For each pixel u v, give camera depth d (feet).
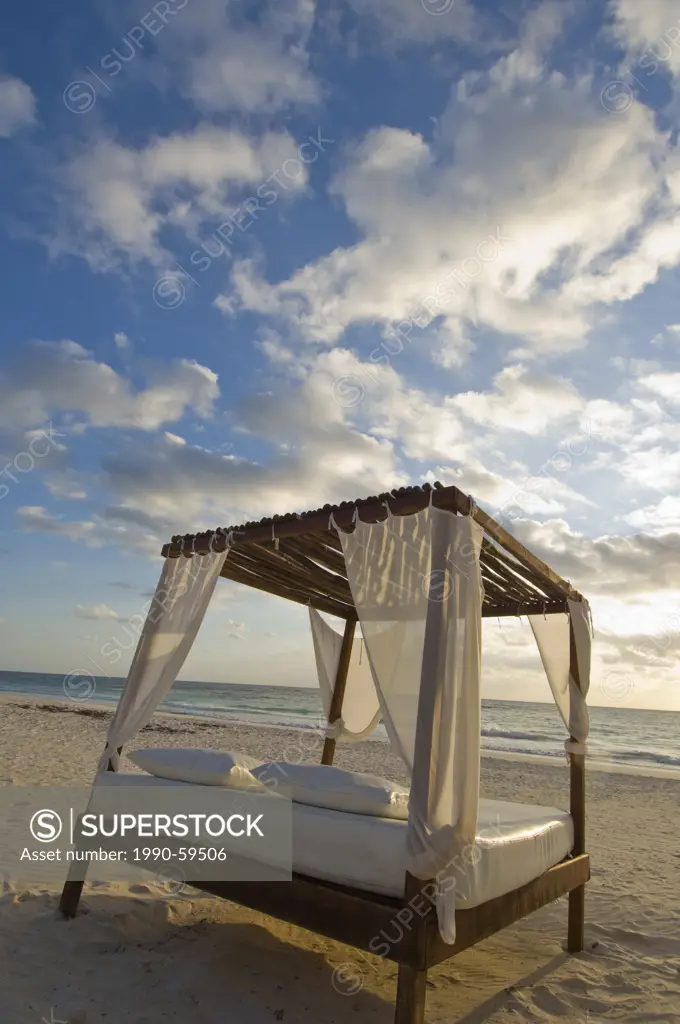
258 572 15.17
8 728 45.75
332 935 8.68
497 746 67.92
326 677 18.94
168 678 13.08
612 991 10.69
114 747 13.17
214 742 47.37
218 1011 9.05
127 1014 8.80
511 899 10.14
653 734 96.27
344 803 9.86
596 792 36.24
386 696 9.39
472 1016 9.59
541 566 13.11
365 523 10.52
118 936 11.47
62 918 11.99
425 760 8.39
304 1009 9.29
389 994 9.96
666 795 35.73
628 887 17.42
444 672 8.82
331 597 17.71
